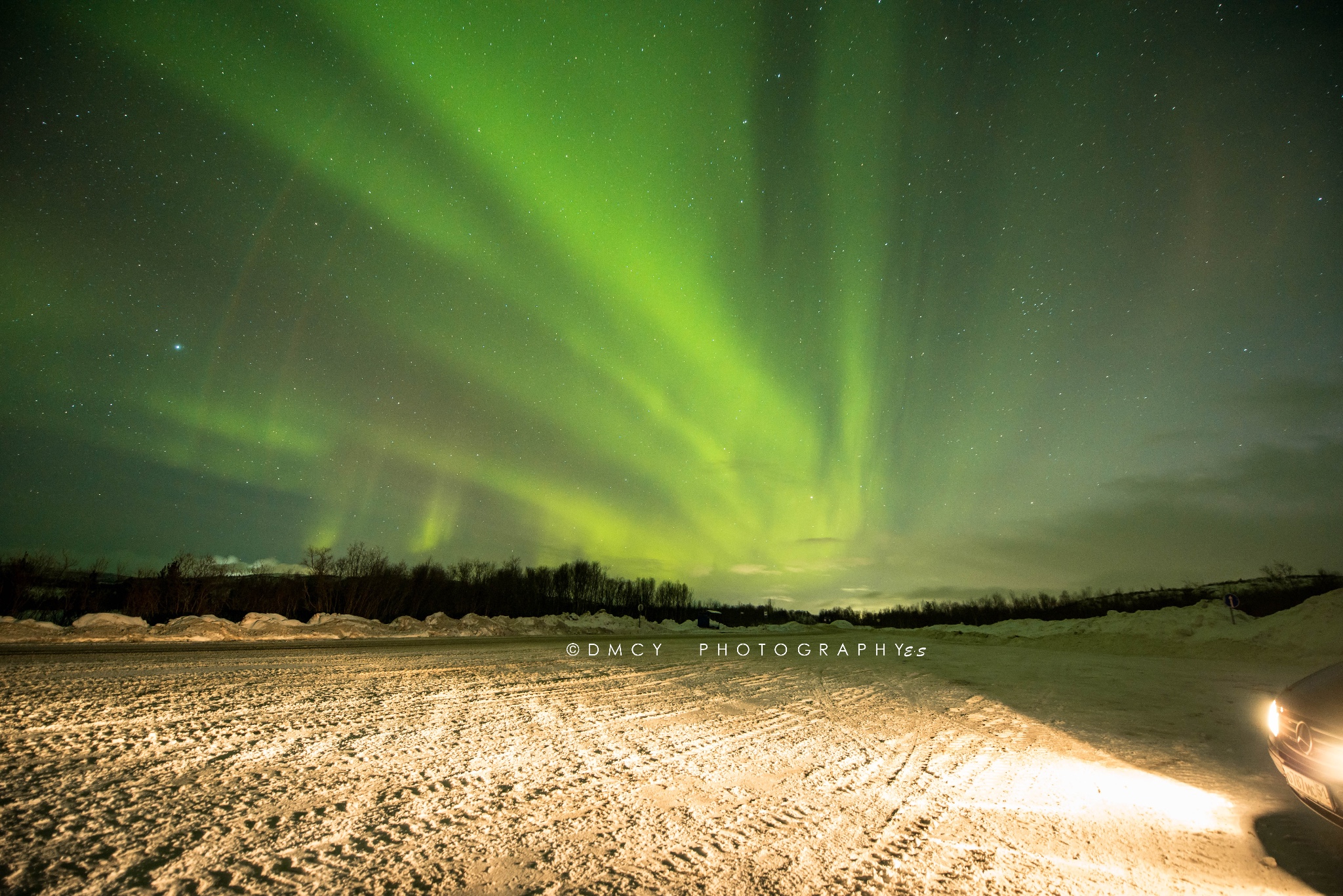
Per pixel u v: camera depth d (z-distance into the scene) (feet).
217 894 8.95
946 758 20.62
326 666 36.60
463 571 146.92
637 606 197.26
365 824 11.98
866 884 10.58
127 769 14.53
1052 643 84.28
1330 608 57.67
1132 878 11.31
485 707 25.55
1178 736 25.03
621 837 12.14
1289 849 12.87
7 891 8.63
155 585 82.48
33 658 34.27
